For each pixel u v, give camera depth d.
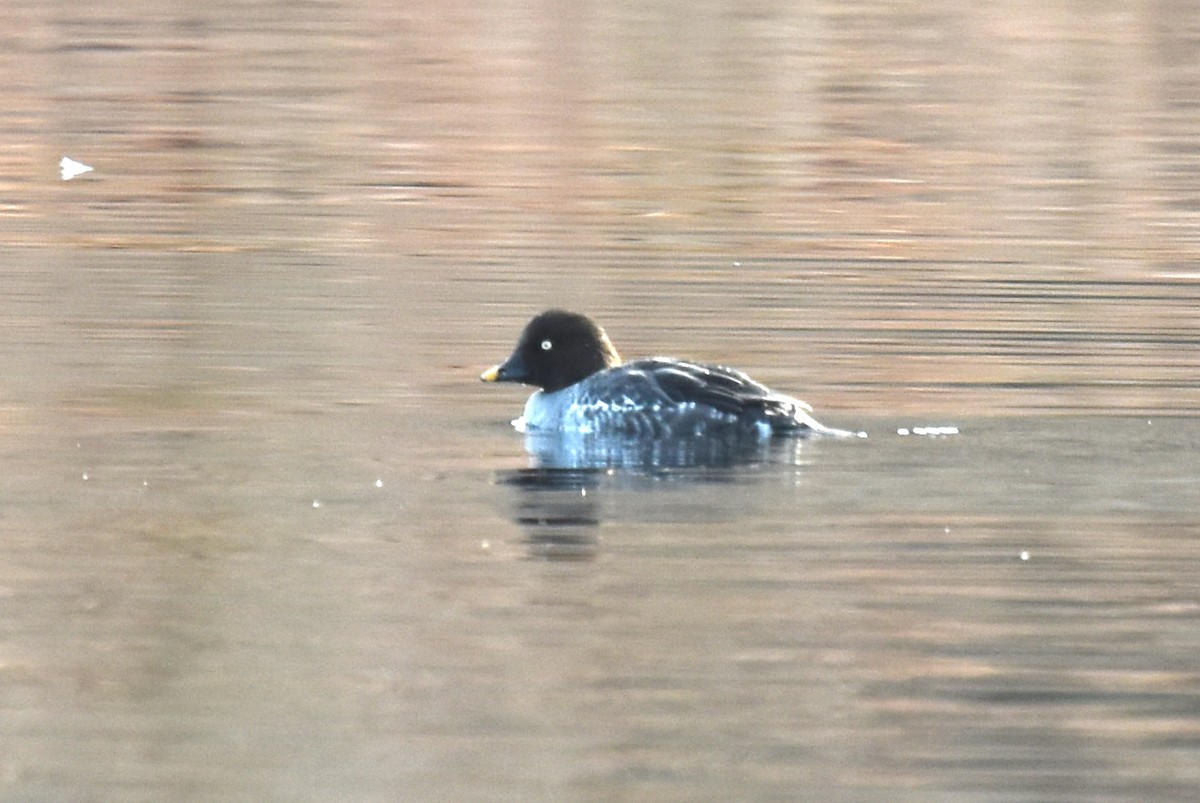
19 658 10.30
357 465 14.02
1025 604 11.09
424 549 12.05
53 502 12.95
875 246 23.03
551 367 16.00
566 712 9.68
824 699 9.84
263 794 8.83
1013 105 31.12
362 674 10.09
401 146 28.44
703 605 11.08
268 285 20.78
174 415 15.42
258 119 29.91
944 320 19.20
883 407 15.67
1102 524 12.45
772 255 22.50
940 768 9.09
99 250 22.55
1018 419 15.21
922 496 13.09
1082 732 9.48
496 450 14.57
